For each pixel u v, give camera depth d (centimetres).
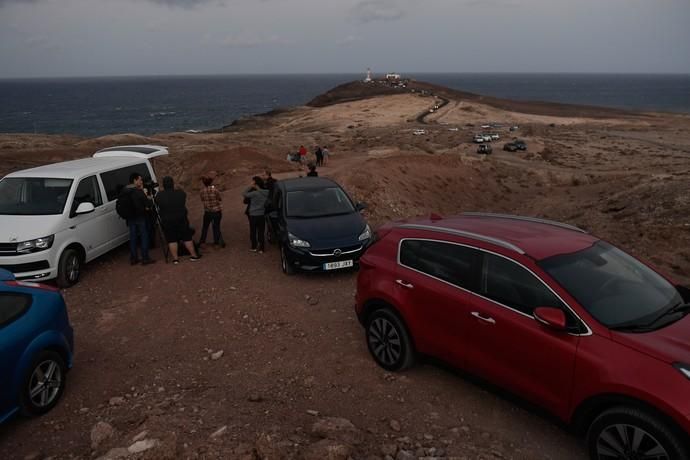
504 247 471
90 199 955
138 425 464
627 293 439
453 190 2695
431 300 507
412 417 477
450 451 419
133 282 899
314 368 582
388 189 2069
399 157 2814
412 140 7094
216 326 716
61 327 542
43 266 834
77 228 904
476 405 497
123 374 587
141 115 19700
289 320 727
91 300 824
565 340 407
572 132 9712
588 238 512
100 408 513
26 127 15125
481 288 474
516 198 2947
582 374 393
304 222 955
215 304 794
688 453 340
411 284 527
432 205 2297
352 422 469
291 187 1060
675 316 424
